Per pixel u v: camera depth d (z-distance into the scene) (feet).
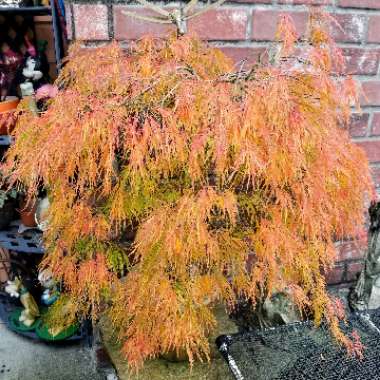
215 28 3.51
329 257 3.05
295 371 3.10
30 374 4.17
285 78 2.45
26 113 2.85
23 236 4.33
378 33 3.87
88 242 3.10
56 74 4.65
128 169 2.57
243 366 3.14
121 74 2.66
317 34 2.94
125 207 2.76
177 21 2.84
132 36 3.38
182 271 2.74
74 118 2.43
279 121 2.36
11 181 2.68
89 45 3.34
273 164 2.40
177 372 3.33
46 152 2.39
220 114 2.29
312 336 3.42
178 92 2.45
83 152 2.53
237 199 2.82
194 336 3.03
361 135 4.18
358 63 3.93
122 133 2.51
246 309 4.08
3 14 4.17
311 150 2.56
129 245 3.24
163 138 2.43
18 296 4.76
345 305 4.02
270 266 2.69
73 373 4.18
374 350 3.29
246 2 3.49
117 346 3.55
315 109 2.64
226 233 2.86
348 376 3.06
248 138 2.36
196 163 2.38
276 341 3.37
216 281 2.98
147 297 2.80
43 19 4.45
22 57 4.31
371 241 3.73
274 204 2.85
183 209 2.50
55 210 2.86
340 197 2.78
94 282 2.97
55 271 3.15
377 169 4.34
